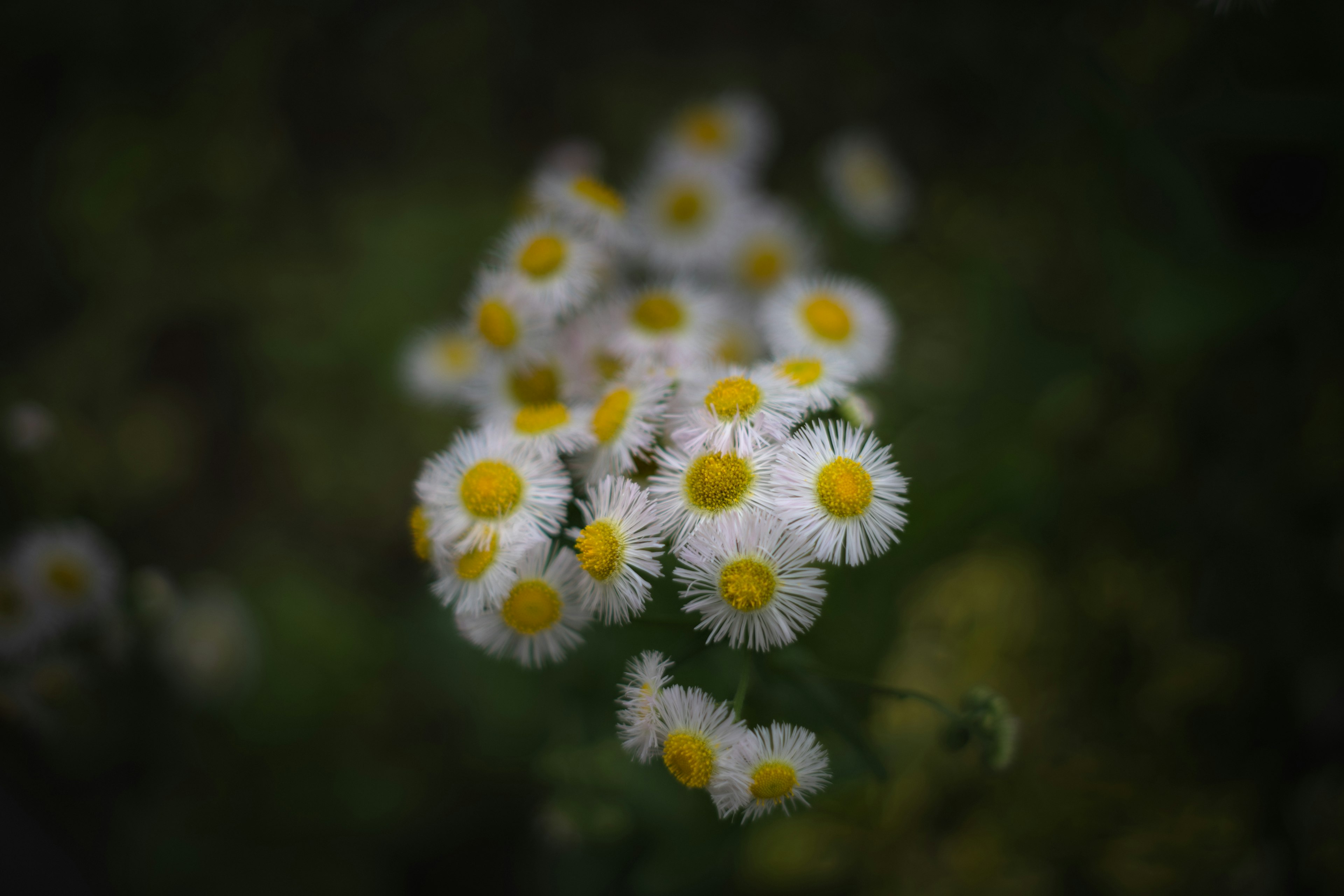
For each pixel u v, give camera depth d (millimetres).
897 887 331
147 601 330
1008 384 367
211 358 438
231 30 468
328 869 352
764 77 473
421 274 429
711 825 302
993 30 431
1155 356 345
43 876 341
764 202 352
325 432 422
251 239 450
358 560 412
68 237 443
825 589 267
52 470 352
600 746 303
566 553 263
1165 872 324
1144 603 343
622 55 480
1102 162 381
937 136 450
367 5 484
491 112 474
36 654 319
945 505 333
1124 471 355
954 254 414
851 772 284
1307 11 334
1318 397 333
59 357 427
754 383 264
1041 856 330
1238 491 343
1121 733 337
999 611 341
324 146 472
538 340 286
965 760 331
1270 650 334
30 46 460
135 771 350
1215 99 337
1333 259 333
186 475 424
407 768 366
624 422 269
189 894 346
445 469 270
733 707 255
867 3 464
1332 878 312
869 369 291
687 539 256
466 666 341
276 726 365
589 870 328
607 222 293
